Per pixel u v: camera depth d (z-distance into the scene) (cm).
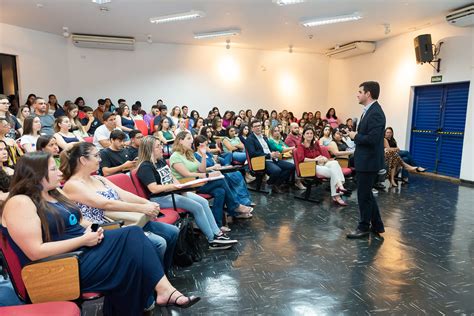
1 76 666
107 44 781
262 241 312
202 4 541
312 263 268
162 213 255
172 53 869
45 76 736
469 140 597
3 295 155
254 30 715
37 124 356
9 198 146
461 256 283
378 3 532
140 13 593
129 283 156
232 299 213
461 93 622
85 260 151
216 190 326
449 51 625
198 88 900
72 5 549
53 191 167
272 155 507
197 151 378
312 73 995
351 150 572
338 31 715
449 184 587
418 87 712
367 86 300
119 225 186
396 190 534
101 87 823
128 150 372
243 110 938
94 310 201
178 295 162
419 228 352
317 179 448
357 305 209
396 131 761
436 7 552
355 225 358
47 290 140
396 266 263
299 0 495
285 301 212
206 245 303
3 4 543
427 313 201
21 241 138
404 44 726
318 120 900
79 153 199
